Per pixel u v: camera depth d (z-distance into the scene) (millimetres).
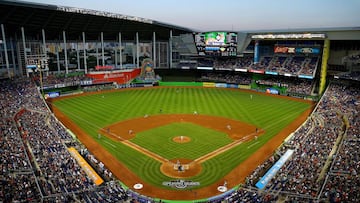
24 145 37750
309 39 79875
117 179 33875
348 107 58188
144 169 36562
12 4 64500
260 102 74438
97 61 104500
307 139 42312
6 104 56625
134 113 63188
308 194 27516
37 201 25000
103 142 45562
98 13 81500
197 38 99500
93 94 84438
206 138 47500
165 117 60031
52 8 71625
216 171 36125
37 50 85375
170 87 97625
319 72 83500
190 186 32625
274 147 43656
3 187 26516
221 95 83938
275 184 30688
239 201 27297
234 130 51656
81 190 28984
